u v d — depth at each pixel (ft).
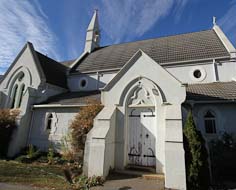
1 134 48.78
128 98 36.73
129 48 67.67
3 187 24.99
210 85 45.14
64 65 79.20
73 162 40.63
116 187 25.31
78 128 40.37
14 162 41.91
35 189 24.64
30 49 61.36
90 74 63.52
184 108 39.01
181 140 26.45
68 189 24.75
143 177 29.94
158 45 62.44
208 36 58.03
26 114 53.01
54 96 60.13
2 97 61.41
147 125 35.04
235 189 25.86
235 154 33.12
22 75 61.82
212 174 32.40
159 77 34.99
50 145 49.70
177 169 25.41
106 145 31.19
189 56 51.42
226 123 38.11
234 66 45.98
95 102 43.52
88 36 82.23
